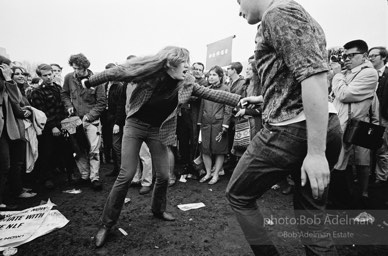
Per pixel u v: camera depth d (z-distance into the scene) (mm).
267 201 2934
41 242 2070
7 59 2838
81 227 2340
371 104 2807
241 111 1971
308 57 895
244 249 1966
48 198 3098
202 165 4094
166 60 1846
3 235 2139
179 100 2035
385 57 3422
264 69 1133
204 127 3652
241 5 1205
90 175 3475
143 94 2006
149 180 3305
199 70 4117
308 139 942
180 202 2941
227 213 2621
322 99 893
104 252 1934
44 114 3314
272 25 968
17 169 3045
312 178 941
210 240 2100
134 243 2057
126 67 1877
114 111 3949
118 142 3715
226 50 5395
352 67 2654
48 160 3646
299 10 955
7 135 2748
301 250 1920
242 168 1192
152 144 2184
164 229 2287
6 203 2934
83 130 3404
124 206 2818
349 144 2439
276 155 1092
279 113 1094
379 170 3340
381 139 2309
